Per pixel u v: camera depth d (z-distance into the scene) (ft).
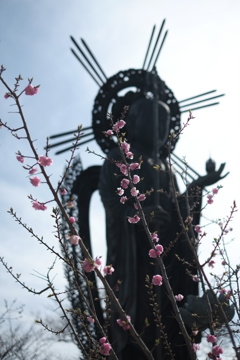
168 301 53.21
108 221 55.62
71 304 52.49
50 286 21.67
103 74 62.54
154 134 56.54
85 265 18.81
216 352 21.86
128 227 54.08
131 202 55.26
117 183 55.83
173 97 63.46
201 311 37.78
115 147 62.03
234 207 24.32
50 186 19.07
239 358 20.39
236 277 25.40
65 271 50.06
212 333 22.61
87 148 24.58
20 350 67.62
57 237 21.08
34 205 20.24
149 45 60.49
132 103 62.03
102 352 21.40
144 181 55.98
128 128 61.00
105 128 62.03
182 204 54.60
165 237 54.70
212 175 52.80
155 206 52.47
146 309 52.49
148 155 58.18
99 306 52.80
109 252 54.85
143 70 62.59
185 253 54.19
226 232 27.58
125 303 52.19
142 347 19.79
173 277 54.13
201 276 23.30
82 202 61.16
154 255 22.82
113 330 51.49
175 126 62.90
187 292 53.78
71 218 19.29
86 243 59.06
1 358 63.77
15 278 21.75
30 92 18.97
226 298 25.35
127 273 53.06
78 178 61.77
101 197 56.24
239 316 24.31
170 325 52.49
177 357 52.37
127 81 62.44
